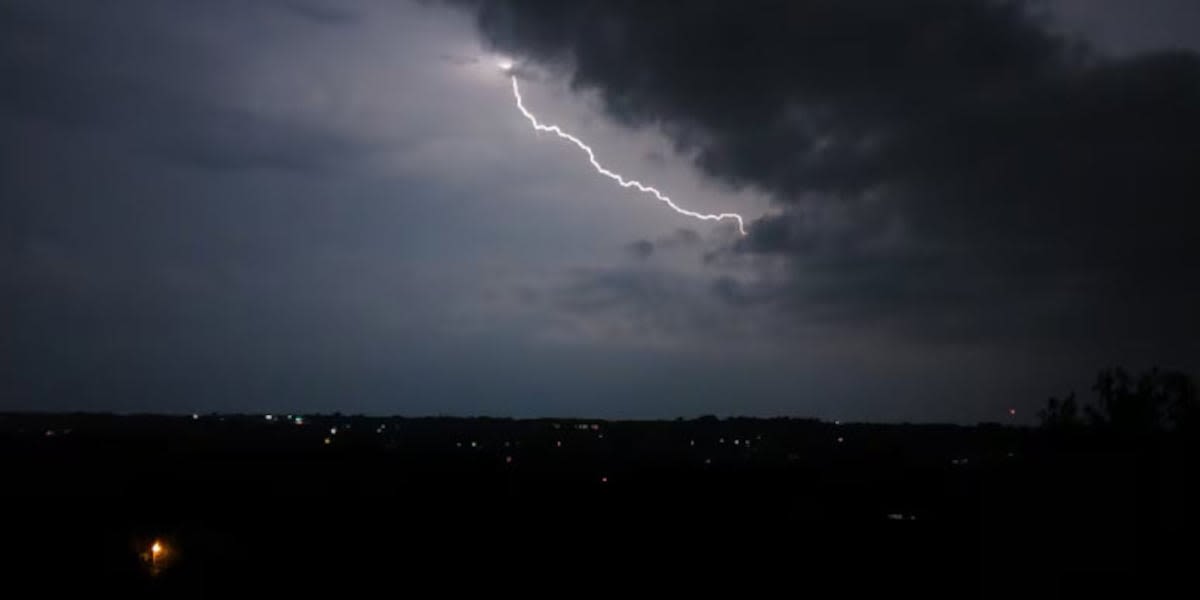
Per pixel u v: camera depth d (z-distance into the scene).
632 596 25.44
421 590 26.22
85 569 27.31
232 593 25.44
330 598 25.02
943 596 22.91
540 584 27.17
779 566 28.84
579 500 45.88
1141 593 20.34
